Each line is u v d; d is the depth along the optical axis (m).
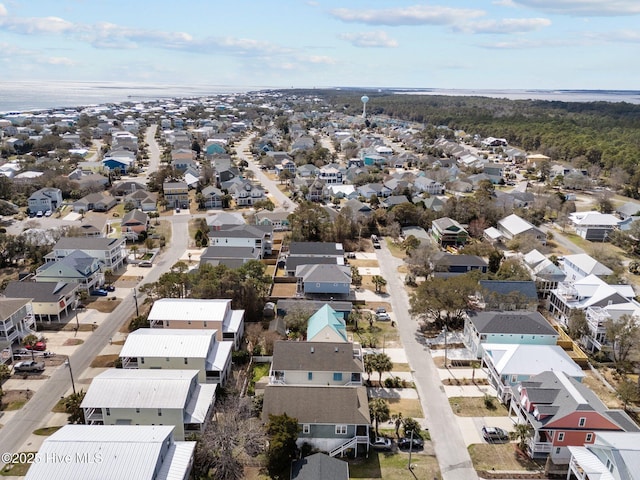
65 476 33.19
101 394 42.78
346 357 50.91
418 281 81.00
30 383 51.78
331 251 84.81
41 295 64.12
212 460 40.22
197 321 57.44
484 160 178.62
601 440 38.47
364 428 43.56
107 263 80.69
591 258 80.12
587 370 57.12
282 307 67.38
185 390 43.44
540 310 71.81
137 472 33.72
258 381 52.69
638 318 57.91
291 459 40.72
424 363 57.31
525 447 43.28
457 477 40.31
